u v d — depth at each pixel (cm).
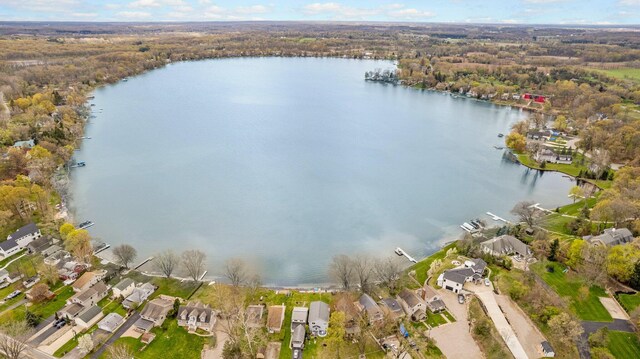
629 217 13550
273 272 12312
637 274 10588
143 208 15838
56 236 12925
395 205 16550
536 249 12356
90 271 11512
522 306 10175
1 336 8900
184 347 8994
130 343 9031
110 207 15775
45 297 10231
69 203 15838
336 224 15075
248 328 9375
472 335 9406
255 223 15012
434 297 10288
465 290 10788
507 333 9275
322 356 8819
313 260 12912
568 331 9050
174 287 11081
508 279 11206
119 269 11862
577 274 11331
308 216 15588
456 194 17625
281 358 8762
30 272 11269
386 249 13512
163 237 13950
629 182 15875
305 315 9688
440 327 9644
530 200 17038
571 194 16512
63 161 19038
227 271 12112
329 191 17700
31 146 19150
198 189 17538
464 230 14625
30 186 14950
